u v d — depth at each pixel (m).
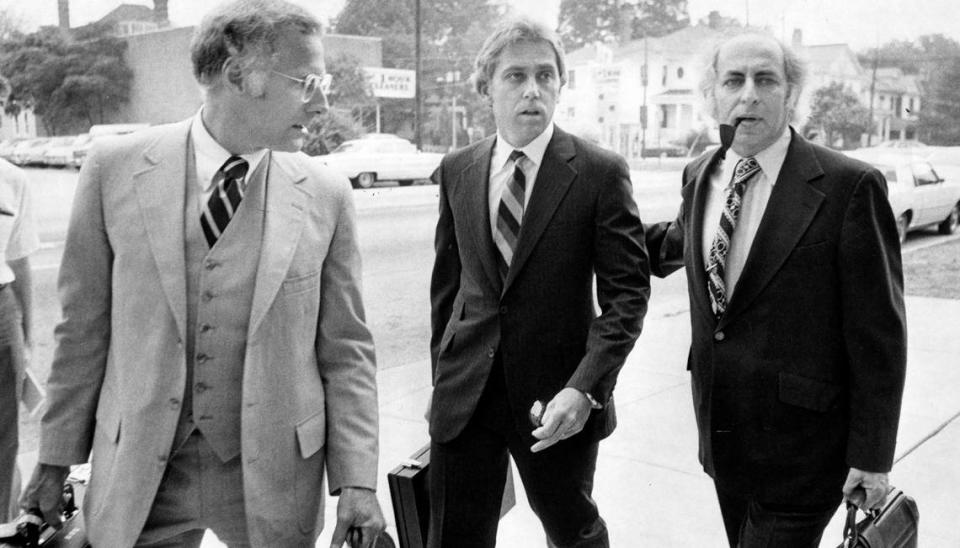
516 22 2.17
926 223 14.66
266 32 1.61
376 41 35.03
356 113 30.86
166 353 1.66
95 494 1.73
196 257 1.67
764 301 1.99
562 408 2.00
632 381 5.66
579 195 2.15
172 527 1.75
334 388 1.86
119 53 32.00
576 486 2.27
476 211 2.25
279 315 1.71
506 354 2.19
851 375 1.97
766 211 1.99
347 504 1.78
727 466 2.11
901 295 1.97
